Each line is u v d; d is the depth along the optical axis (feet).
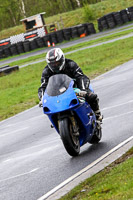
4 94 253.03
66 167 73.67
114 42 405.39
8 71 381.19
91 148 84.53
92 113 79.82
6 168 87.56
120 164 62.85
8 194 66.49
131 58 285.43
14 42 627.46
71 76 79.30
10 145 116.78
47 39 565.12
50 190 62.44
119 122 102.94
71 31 561.84
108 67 267.39
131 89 155.94
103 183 54.75
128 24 545.03
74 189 57.98
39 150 97.04
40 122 143.64
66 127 72.49
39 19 619.67
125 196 45.73
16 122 159.63
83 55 372.58
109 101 142.72
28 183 69.92
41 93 79.10
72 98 72.69
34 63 424.05
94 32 562.25
